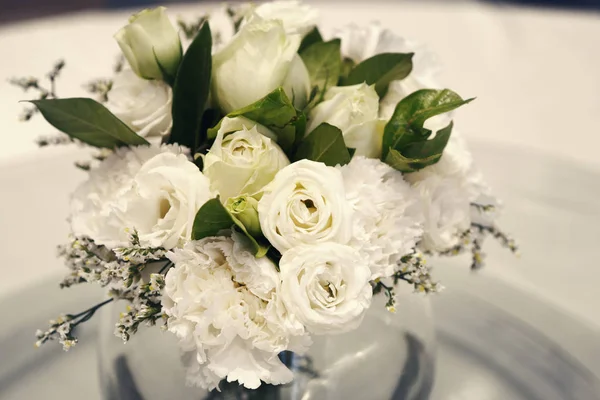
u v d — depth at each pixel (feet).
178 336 1.26
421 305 1.62
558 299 2.14
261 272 1.26
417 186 1.47
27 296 2.12
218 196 1.23
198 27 1.77
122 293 1.42
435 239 1.48
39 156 2.75
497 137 2.93
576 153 2.84
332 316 1.26
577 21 3.84
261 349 1.27
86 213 1.43
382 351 1.51
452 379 1.89
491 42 3.64
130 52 1.49
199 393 1.42
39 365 1.91
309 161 1.28
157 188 1.34
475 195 1.55
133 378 1.50
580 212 2.46
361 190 1.34
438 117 1.53
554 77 3.36
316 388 1.44
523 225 2.42
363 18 3.77
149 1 5.48
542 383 1.87
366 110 1.42
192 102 1.47
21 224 2.43
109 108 1.53
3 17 5.46
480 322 2.06
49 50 3.30
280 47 1.39
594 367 1.90
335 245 1.26
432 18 3.83
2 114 2.89
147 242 1.32
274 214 1.26
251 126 1.36
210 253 1.30
